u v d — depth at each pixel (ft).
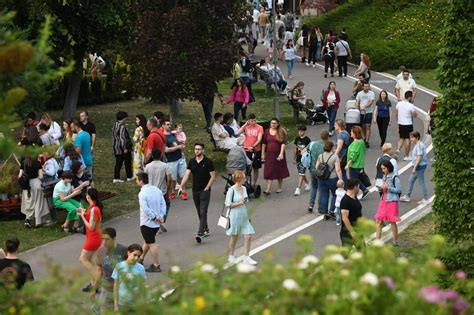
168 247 119.65
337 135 143.13
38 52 49.44
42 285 48.70
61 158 136.05
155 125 142.10
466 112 99.86
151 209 108.58
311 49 280.31
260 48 314.14
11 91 46.78
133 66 172.24
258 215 134.72
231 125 156.56
